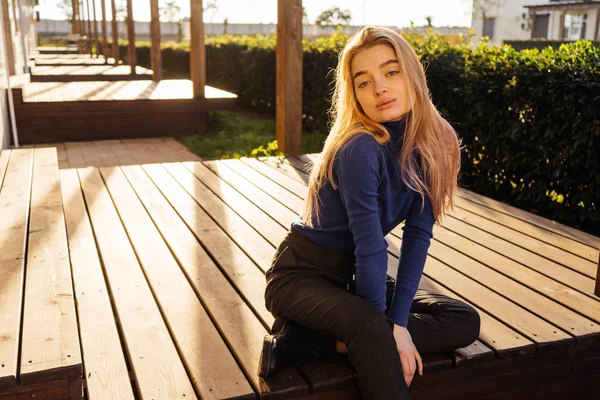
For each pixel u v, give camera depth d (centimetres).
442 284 278
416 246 189
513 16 2808
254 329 229
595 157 436
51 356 183
